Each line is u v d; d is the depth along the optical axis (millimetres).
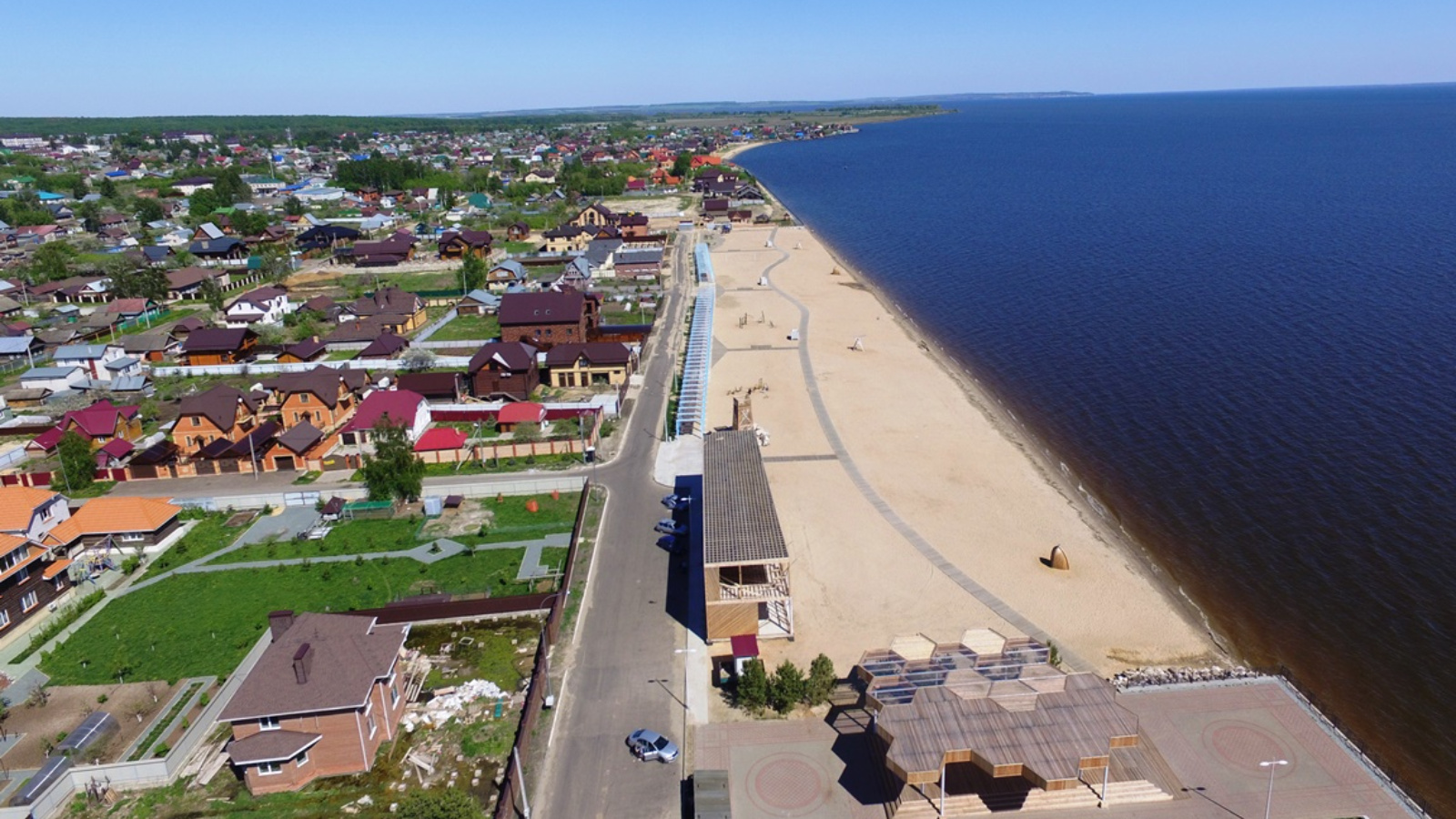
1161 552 62125
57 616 55094
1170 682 46594
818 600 55781
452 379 92125
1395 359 94375
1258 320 112188
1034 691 40969
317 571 60000
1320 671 49406
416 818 35625
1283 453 74750
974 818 37625
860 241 188625
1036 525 65750
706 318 118125
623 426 85188
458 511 68562
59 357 104125
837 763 41406
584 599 55938
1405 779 41531
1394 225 167000
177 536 65812
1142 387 93062
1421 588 55969
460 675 48625
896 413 88688
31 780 40000
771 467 75938
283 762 40219
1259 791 38906
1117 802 38375
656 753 41812
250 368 105375
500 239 198375
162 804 39969
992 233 187875
